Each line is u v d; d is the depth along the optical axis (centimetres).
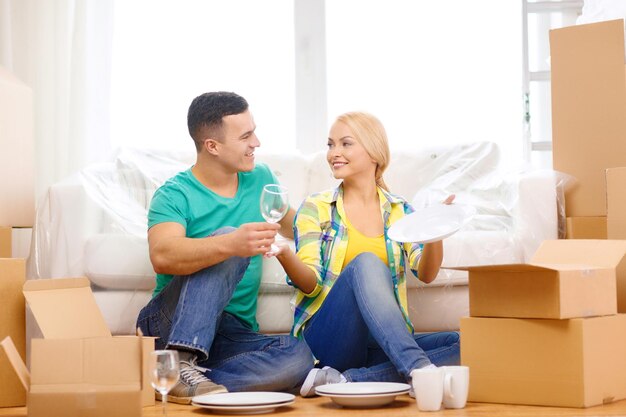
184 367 247
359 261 253
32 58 442
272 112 455
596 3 362
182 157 374
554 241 257
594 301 230
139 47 451
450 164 370
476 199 350
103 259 312
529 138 442
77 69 437
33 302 239
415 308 311
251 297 287
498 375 231
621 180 283
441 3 451
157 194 280
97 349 206
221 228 262
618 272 269
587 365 220
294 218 285
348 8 455
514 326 229
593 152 329
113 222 328
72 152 436
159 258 257
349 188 289
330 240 279
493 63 449
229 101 282
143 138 449
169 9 452
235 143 279
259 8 456
